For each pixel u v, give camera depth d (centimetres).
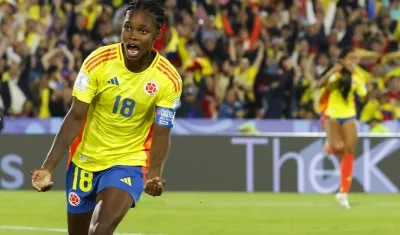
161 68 1277
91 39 3719
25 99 3444
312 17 3994
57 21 3738
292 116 3562
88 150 1303
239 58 3681
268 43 3753
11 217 2380
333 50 3716
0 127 2034
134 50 1231
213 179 3306
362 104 3541
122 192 1253
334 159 3319
